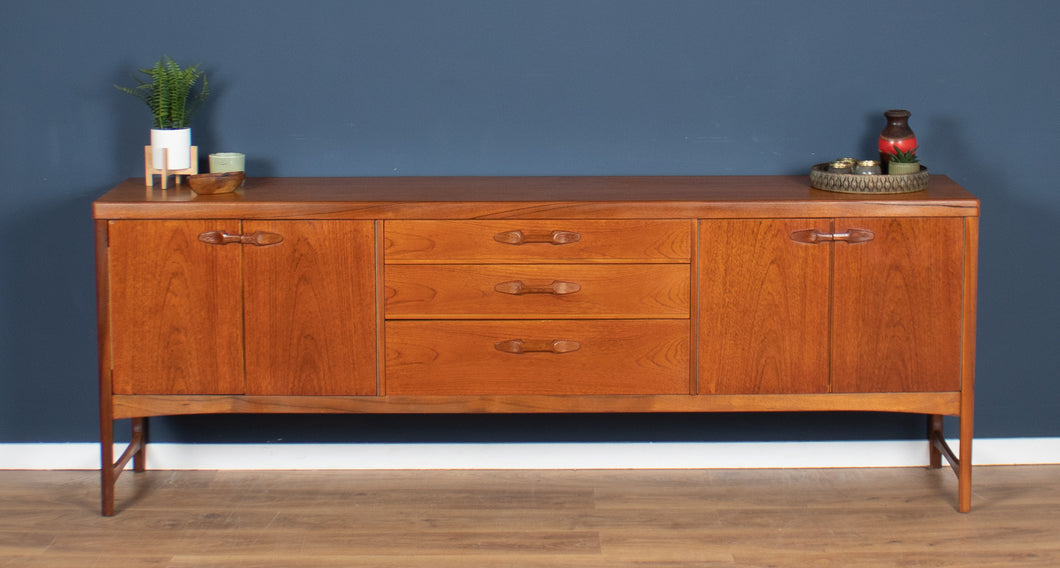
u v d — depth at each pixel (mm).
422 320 2639
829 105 2938
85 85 2916
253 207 2572
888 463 3062
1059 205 2971
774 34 2908
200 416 3053
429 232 2592
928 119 2938
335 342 2645
